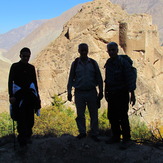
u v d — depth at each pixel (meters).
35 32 143.12
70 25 29.31
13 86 6.27
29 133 6.79
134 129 13.49
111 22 28.88
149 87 27.64
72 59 25.98
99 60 26.86
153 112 26.80
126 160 5.99
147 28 31.25
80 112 6.89
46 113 14.16
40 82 24.25
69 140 6.94
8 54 135.25
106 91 6.68
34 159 6.16
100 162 5.98
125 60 6.25
